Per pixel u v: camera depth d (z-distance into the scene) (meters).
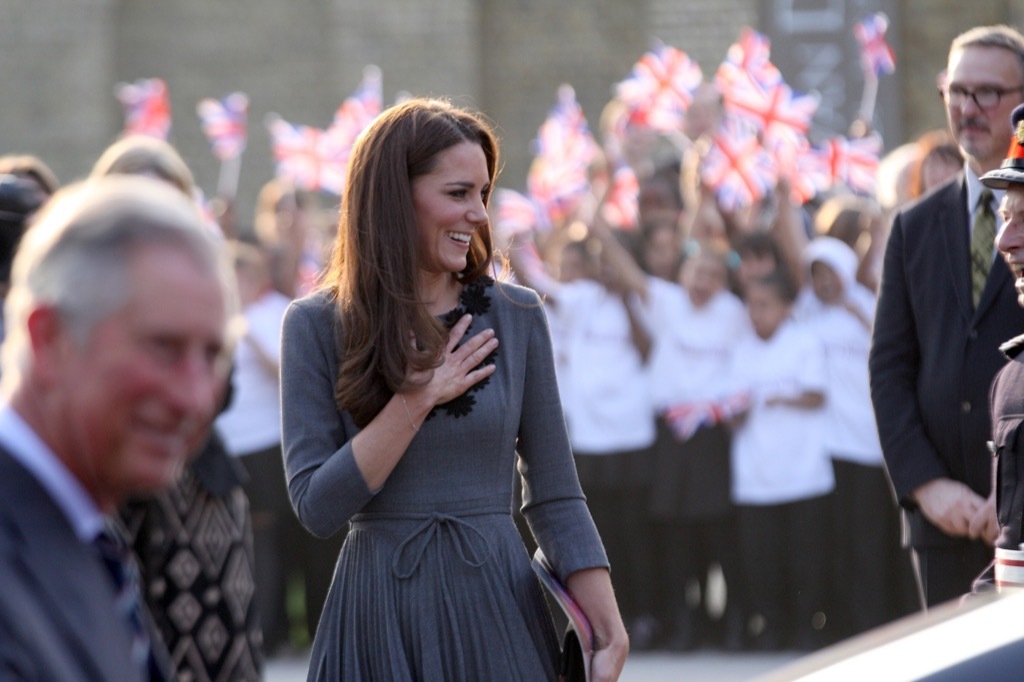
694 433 28.78
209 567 15.06
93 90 50.69
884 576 27.52
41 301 6.47
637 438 29.33
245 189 51.09
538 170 34.69
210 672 15.05
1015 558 13.09
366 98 36.09
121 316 6.42
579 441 29.59
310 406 12.54
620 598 29.56
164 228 6.52
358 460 12.03
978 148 15.84
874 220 27.84
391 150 12.38
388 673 12.17
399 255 12.27
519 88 50.19
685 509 28.77
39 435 6.62
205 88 51.38
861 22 47.53
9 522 6.44
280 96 50.97
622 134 34.75
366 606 12.34
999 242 13.69
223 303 6.63
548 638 12.62
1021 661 7.72
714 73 47.97
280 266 30.53
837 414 27.67
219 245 6.94
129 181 6.76
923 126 47.88
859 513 27.48
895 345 16.48
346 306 12.41
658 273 30.05
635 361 29.59
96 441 6.55
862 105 47.75
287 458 12.53
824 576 27.88
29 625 6.23
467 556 12.29
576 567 12.57
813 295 28.22
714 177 31.27
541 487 12.90
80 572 6.57
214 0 51.25
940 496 15.67
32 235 6.64
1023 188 13.49
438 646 12.16
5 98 51.00
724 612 28.95
